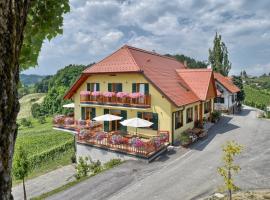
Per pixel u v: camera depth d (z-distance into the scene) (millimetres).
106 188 13867
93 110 26625
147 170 16188
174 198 12289
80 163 19766
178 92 23719
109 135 20078
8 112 1749
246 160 17375
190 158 18094
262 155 18375
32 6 3285
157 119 21953
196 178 14539
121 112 24375
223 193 12398
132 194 12969
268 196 11797
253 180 13898
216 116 31547
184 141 20875
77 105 28109
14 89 1817
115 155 19172
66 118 25891
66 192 13766
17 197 17375
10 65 1753
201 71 29375
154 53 30391
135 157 18078
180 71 30484
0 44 1664
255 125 29844
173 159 18016
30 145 33500
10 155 1792
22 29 1931
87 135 21375
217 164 16641
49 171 22234
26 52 3324
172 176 14992
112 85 24984
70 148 29000
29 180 20406
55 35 3639
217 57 58000
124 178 15102
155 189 13391
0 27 1664
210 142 22234
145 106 21953
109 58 25969
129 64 23578
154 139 18953
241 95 48875
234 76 54531
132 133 23453
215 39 58281
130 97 22984
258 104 50938
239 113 41625
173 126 21641
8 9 1726
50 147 31719
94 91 26281
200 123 26453
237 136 24344
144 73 21875
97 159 20250
